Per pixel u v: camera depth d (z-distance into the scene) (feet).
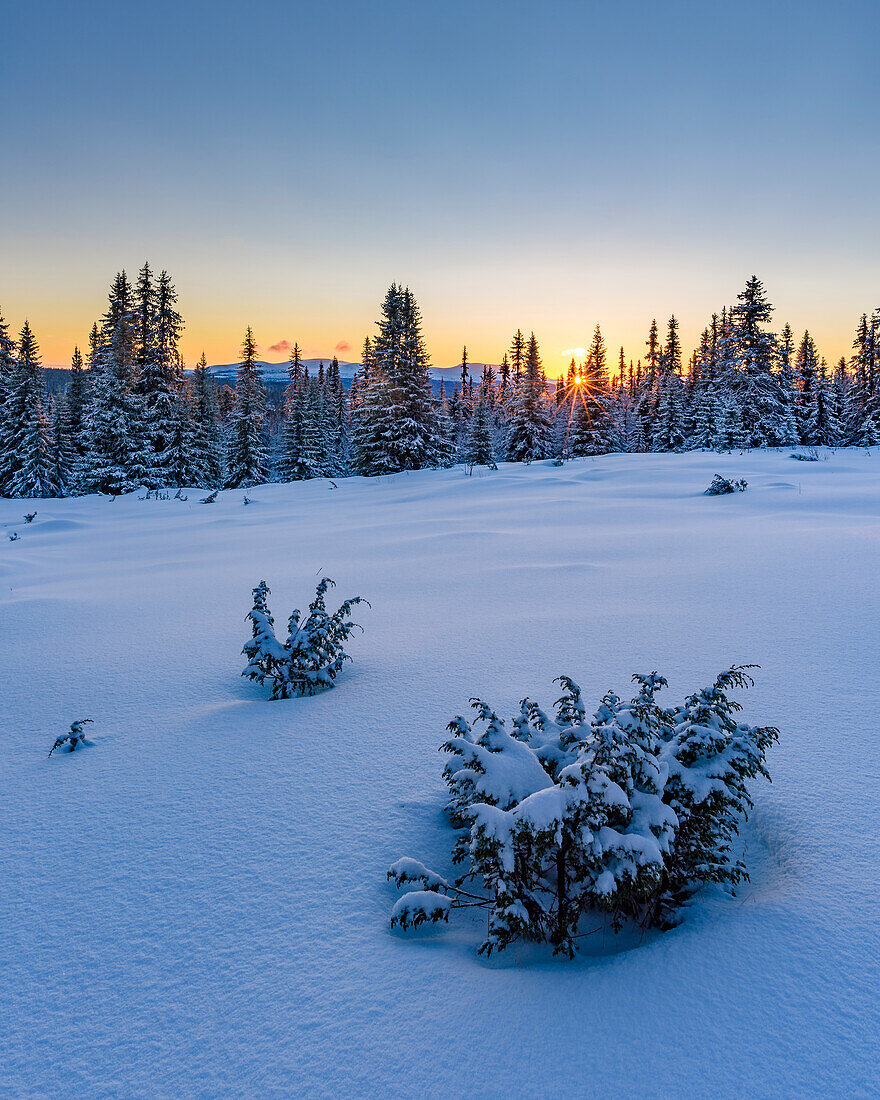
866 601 25.59
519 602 29.35
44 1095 6.99
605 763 9.36
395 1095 6.80
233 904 10.13
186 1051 7.50
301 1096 6.84
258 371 195.31
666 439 213.46
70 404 194.18
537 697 17.92
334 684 19.93
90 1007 8.20
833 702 16.42
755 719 15.62
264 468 190.39
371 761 14.76
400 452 154.51
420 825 12.17
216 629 28.25
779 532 43.93
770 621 23.86
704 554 37.60
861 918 9.00
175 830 12.30
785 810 11.78
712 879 9.96
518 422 196.95
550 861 10.50
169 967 8.85
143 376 151.94
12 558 56.90
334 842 11.72
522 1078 6.93
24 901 10.35
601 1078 6.87
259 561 47.16
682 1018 7.59
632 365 348.38
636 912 10.11
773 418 165.99
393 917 9.41
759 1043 7.17
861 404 202.69
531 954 9.37
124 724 17.83
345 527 66.33
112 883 10.77
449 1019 7.79
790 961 8.33
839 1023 7.36
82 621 30.19
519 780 10.23
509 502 76.69
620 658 20.80
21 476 159.43
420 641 24.09
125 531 78.69
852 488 68.44
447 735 15.96
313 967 8.76
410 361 157.69
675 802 9.91
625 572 34.04
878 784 12.48
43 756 15.89
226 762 15.07
